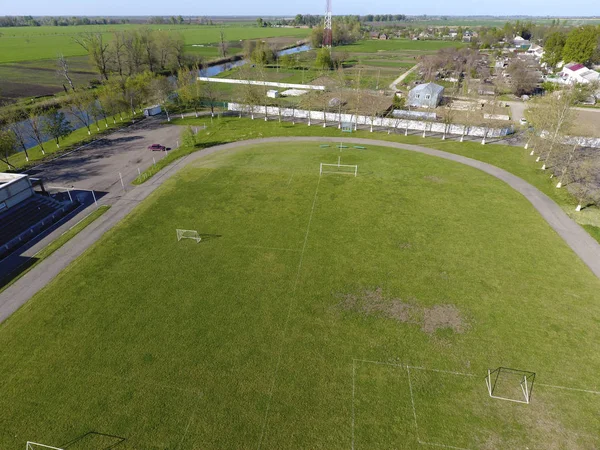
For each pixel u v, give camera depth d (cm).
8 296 2983
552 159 5650
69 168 5544
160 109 8838
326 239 3706
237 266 3319
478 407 2152
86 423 2056
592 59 13225
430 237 3744
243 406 2147
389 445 1961
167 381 2289
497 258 3434
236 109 8669
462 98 9900
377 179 5031
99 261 3397
